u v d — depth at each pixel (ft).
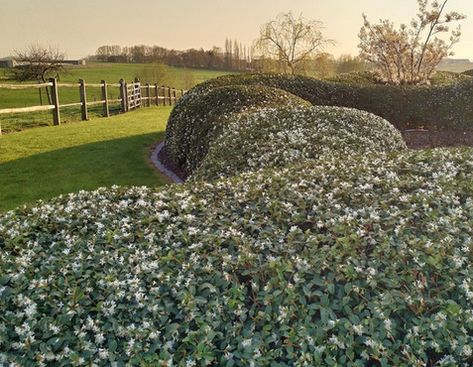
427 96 30.94
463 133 29.71
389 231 7.70
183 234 8.04
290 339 5.81
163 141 29.76
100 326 6.29
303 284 6.52
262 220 8.39
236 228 8.24
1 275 7.13
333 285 6.39
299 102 24.04
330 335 5.94
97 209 9.59
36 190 18.35
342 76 40.32
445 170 10.37
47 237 8.57
